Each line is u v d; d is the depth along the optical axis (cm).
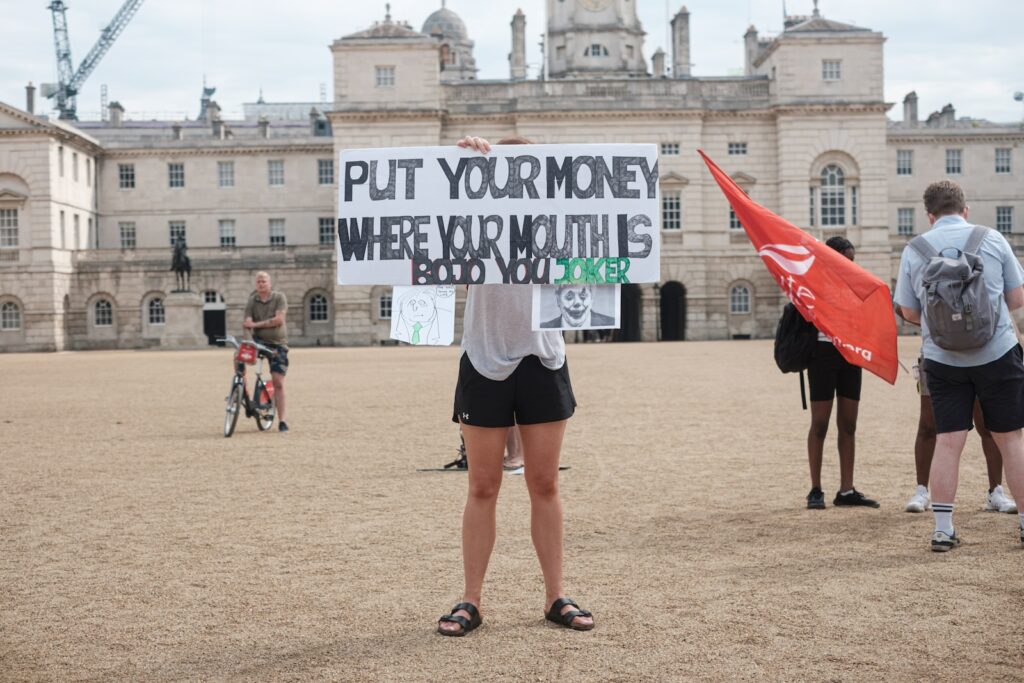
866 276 1072
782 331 1145
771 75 7950
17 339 7869
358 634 724
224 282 8181
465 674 643
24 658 682
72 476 1395
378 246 775
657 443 1661
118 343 8188
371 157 775
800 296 1082
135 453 1623
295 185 8888
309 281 8181
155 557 941
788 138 7725
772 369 3641
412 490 1273
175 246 7456
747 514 1098
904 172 9325
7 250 7844
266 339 1908
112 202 8900
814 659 659
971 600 777
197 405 2502
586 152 764
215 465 1491
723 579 841
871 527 1029
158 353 6444
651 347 6122
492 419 744
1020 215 9331
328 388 3002
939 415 943
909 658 659
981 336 902
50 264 7838
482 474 749
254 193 8900
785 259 1091
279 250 8212
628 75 9231
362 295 7831
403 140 7688
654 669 647
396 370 3962
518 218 766
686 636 707
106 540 1009
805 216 7731
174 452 1633
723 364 4016
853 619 737
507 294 757
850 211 7769
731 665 652
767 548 945
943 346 916
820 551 932
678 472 1372
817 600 782
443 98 7850
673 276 7869
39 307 7844
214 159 8894
